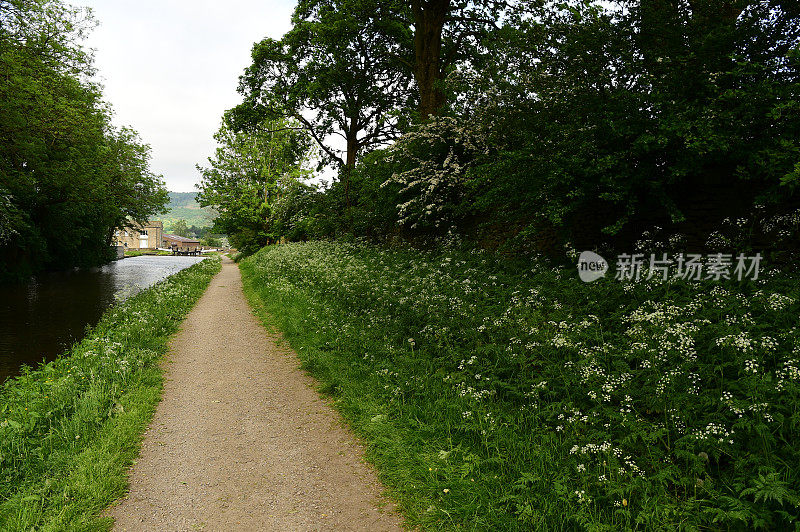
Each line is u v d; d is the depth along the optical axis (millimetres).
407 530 3322
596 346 4719
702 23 6141
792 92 4859
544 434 4008
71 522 3355
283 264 18234
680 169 5797
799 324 4168
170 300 12836
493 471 3734
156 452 4562
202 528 3375
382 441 4453
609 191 6762
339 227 22016
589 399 4250
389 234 17500
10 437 4383
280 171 35469
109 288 21203
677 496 3225
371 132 24969
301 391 6238
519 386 4711
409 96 23641
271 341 9023
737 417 3574
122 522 3441
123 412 5328
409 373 5688
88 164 23016
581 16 6996
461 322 6340
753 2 5781
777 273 5223
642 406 4004
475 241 11516
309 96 22469
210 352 8289
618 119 6129
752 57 5734
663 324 4492
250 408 5684
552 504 3213
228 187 37094
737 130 5293
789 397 3451
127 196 31859
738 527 2836
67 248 29984
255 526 3400
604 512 3146
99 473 3986
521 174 7387
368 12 18719
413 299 8031
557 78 7316
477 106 10250
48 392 5688
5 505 3479
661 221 7254
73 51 17750
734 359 3936
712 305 4895
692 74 5961
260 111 24453
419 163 12891
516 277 7941
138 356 7363
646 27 6387
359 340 7258
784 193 5492
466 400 4758
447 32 19000
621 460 3621
